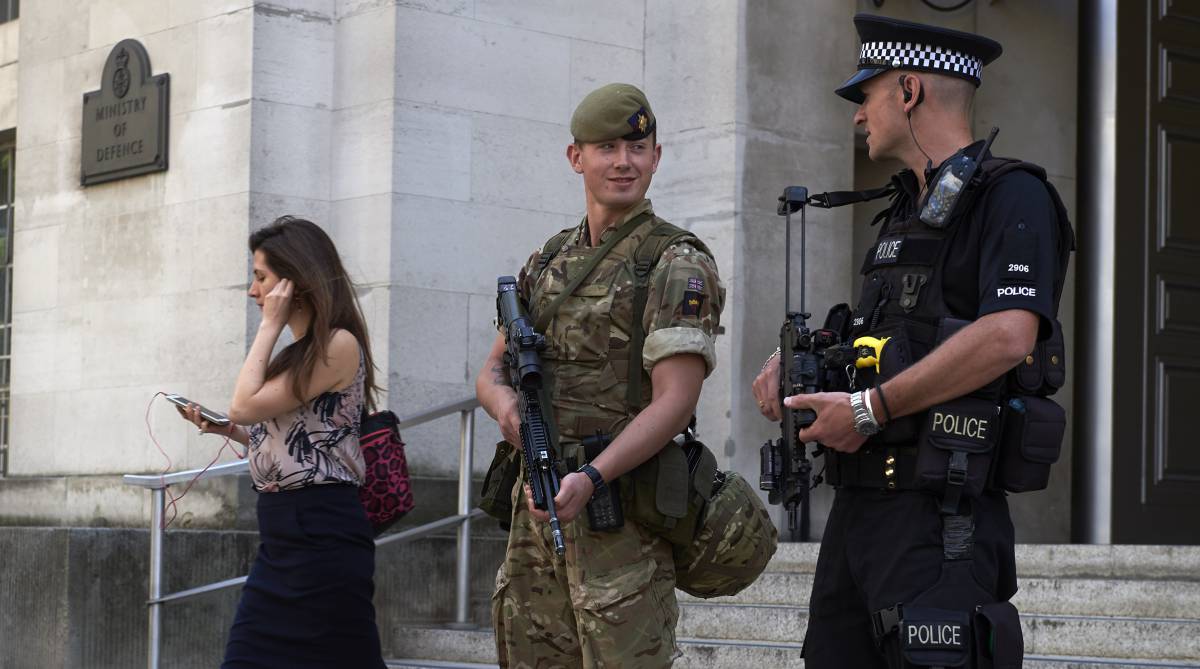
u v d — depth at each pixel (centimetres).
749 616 643
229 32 812
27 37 952
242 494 772
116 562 725
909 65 337
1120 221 866
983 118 873
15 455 934
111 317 875
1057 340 325
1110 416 855
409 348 786
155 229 850
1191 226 884
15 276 946
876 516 326
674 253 365
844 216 847
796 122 836
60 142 921
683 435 376
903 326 327
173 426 826
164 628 711
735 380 802
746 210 813
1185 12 891
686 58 843
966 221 324
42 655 728
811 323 830
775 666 587
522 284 388
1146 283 869
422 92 797
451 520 730
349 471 430
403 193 788
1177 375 872
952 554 314
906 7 873
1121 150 871
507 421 372
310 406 427
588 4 855
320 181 816
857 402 320
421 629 723
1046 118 889
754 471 805
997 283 311
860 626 339
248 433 465
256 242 436
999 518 323
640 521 359
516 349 363
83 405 888
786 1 836
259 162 798
